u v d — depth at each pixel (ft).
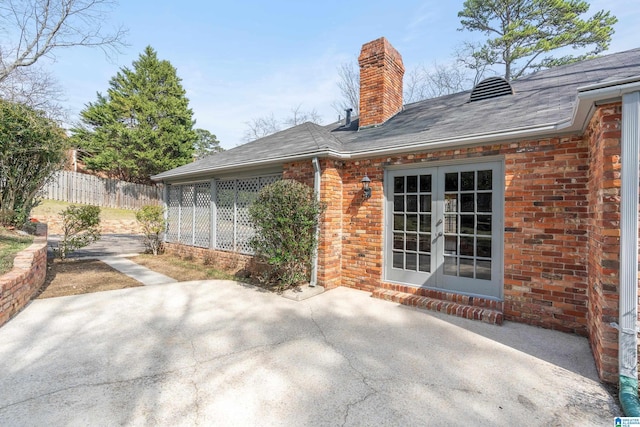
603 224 10.57
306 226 21.21
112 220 62.03
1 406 8.83
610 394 9.99
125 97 85.20
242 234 28.48
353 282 23.03
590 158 13.82
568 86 21.11
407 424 8.54
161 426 8.24
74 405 9.00
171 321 16.01
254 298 20.36
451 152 18.38
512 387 10.38
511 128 15.67
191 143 91.50
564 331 15.01
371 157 21.88
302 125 34.40
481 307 17.26
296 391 10.00
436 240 19.62
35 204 31.19
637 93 9.73
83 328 14.70
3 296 14.65
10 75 33.53
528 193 15.99
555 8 56.95
